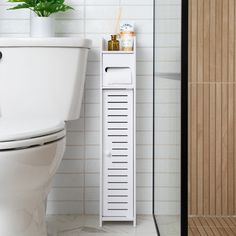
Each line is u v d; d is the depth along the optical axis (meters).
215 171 2.29
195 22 2.27
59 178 2.29
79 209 2.29
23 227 1.46
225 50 2.28
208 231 2.08
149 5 2.26
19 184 1.35
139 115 2.28
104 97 2.11
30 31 2.13
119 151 2.12
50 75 1.97
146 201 2.29
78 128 2.28
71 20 2.26
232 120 2.29
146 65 2.27
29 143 1.32
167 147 1.83
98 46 2.26
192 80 2.28
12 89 1.98
